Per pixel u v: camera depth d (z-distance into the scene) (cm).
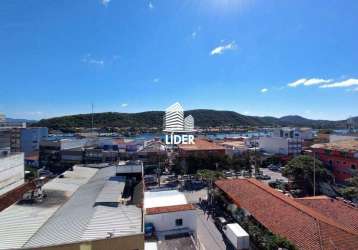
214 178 5409
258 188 4206
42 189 3519
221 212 4378
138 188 3669
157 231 3091
